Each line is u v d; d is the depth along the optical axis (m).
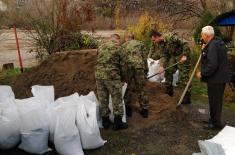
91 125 4.39
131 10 15.72
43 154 4.40
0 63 13.73
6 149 4.45
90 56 6.47
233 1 13.14
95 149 4.56
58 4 9.78
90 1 11.09
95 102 5.12
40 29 9.94
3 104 4.48
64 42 9.90
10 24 12.45
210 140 4.45
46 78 6.50
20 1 11.14
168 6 14.62
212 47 4.86
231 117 6.07
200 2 14.27
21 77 6.71
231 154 4.06
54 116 4.40
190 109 6.27
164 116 5.68
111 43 5.00
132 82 5.71
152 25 10.97
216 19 8.03
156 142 4.85
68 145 4.27
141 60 5.42
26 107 4.32
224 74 4.98
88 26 10.80
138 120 5.50
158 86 6.75
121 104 5.02
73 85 6.23
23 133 4.29
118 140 4.84
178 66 6.48
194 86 8.05
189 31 13.55
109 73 4.91
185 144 4.81
